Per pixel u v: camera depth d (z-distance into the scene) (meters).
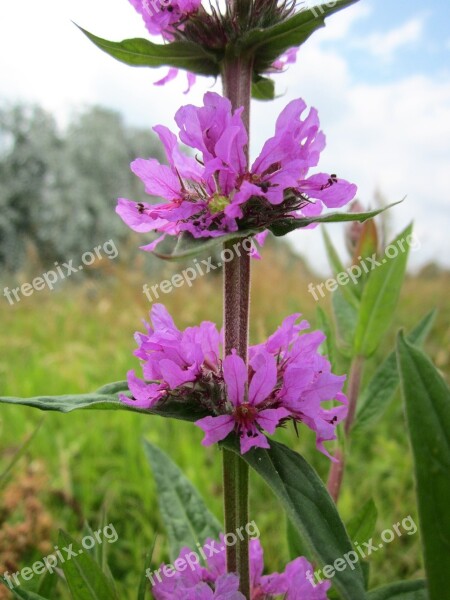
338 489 0.12
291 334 0.09
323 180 0.09
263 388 0.08
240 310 0.09
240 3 0.09
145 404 0.09
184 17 0.09
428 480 0.07
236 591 0.09
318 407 0.08
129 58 0.10
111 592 0.09
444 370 0.27
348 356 0.14
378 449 0.21
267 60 0.10
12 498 0.15
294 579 0.10
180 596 0.09
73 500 0.17
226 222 0.08
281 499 0.08
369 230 0.13
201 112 0.08
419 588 0.09
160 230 0.09
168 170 0.09
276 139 0.08
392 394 0.13
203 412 0.09
